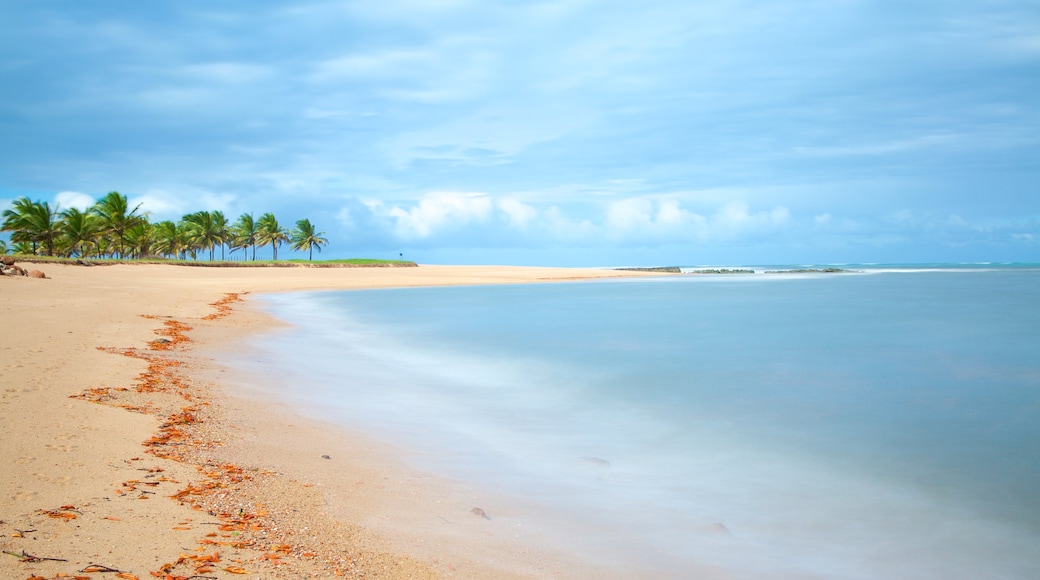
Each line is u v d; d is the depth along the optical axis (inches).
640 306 1704.0
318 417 449.4
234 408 443.5
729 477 369.7
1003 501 339.3
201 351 694.5
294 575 207.5
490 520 284.2
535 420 492.7
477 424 469.4
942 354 887.1
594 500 322.0
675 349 906.7
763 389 637.9
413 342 927.7
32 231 3230.8
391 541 248.5
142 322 885.2
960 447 441.7
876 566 264.4
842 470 386.6
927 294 2303.2
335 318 1253.7
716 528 293.4
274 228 4889.3
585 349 893.8
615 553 260.8
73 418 360.5
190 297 1487.5
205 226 4352.9
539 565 242.5
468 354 822.5
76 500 247.0
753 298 2057.1
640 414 523.5
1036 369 767.7
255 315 1203.9
